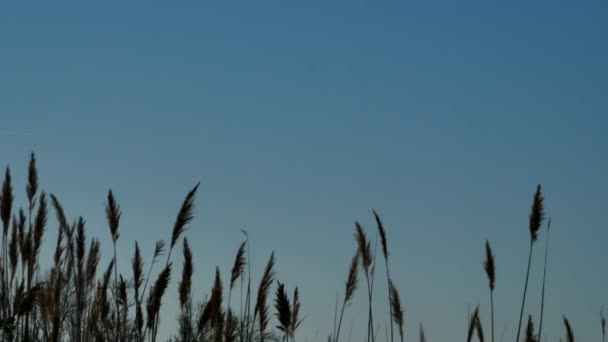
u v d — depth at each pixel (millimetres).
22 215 12680
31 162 12938
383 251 13391
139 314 11383
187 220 11328
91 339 11641
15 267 12656
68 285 12062
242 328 10891
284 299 9633
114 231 12109
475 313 13492
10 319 11273
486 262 13500
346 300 12211
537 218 12656
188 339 11375
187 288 11492
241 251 11664
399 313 13305
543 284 12578
